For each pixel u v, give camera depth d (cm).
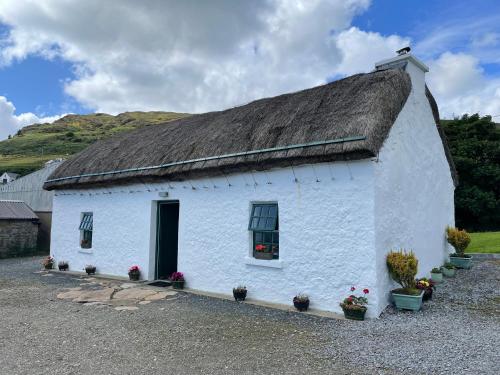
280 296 809
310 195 778
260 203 878
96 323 673
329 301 736
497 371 442
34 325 666
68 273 1305
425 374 442
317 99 889
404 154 858
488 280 942
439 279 944
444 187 1154
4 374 459
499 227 2166
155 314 729
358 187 718
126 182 1149
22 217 2002
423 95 995
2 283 1109
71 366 482
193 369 468
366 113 736
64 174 1407
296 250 789
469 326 612
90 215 1334
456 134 2447
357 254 709
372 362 479
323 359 493
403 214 836
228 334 601
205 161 935
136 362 493
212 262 942
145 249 1110
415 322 638
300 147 766
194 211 992
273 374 450
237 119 1048
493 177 2130
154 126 1481
